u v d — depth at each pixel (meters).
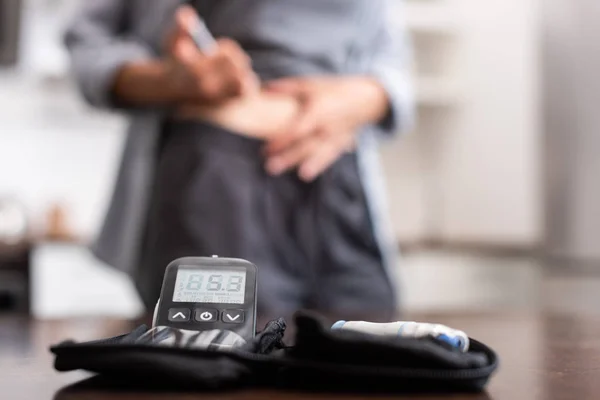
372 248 1.22
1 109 2.87
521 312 0.99
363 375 0.40
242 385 0.43
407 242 2.80
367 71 1.31
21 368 0.53
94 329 0.80
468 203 2.74
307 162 1.17
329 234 1.18
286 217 1.17
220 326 0.46
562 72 2.29
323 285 1.18
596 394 0.42
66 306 2.50
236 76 1.13
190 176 1.15
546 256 2.37
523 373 0.50
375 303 1.20
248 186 1.15
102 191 2.94
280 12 1.21
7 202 2.74
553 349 0.63
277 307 1.13
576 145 2.23
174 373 0.40
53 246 2.50
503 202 2.56
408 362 0.40
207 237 1.13
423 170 3.03
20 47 2.69
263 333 0.45
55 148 2.91
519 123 2.48
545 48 2.36
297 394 0.41
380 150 3.04
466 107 2.73
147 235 1.22
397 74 1.33
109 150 2.94
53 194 2.91
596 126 2.14
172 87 1.16
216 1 1.23
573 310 2.22
